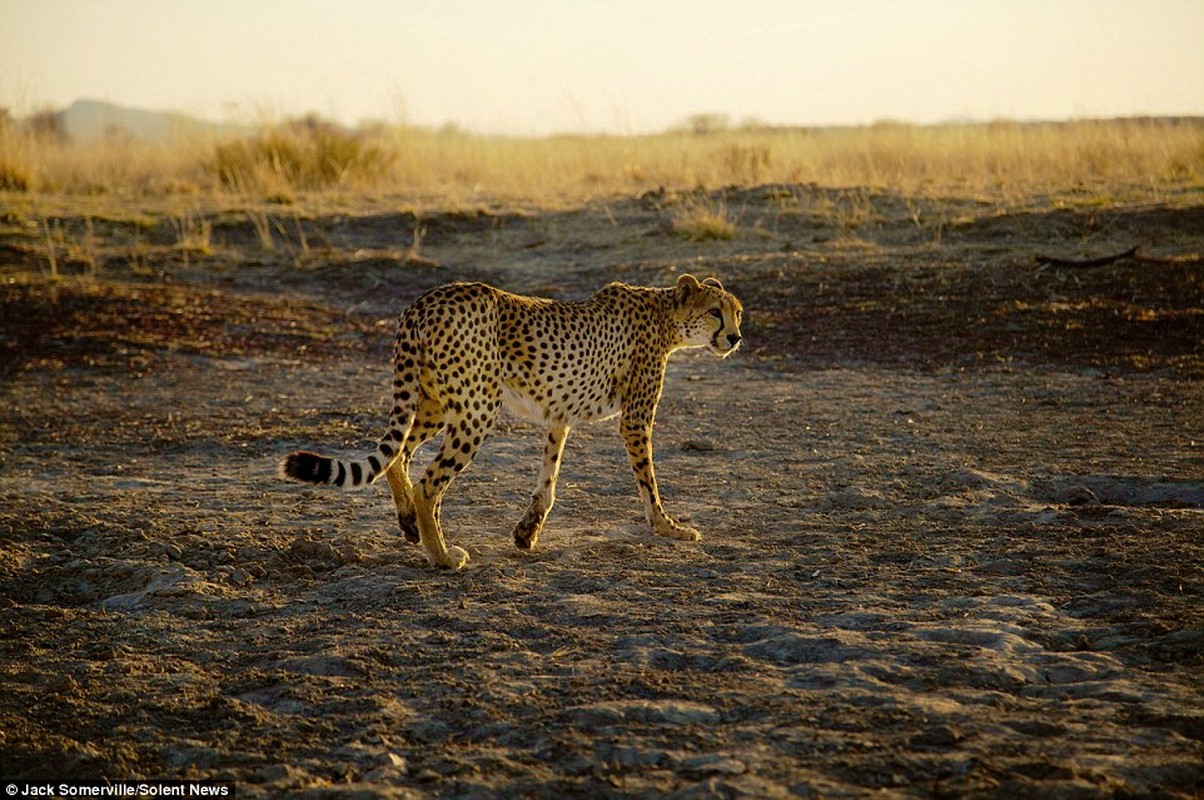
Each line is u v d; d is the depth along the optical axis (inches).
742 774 225.9
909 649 283.9
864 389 633.0
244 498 448.1
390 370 717.9
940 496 433.7
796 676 271.9
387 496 455.2
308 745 248.4
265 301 887.7
